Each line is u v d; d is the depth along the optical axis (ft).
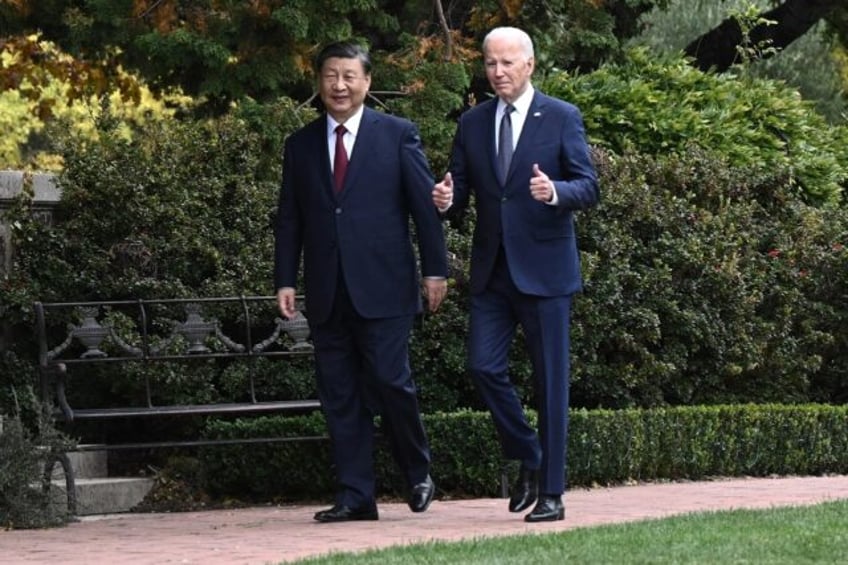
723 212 131.95
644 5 167.02
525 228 83.82
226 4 127.44
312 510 97.71
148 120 132.46
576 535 71.15
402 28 148.97
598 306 119.96
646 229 126.82
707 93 151.94
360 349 87.35
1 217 114.83
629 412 110.63
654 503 94.22
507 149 84.53
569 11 150.00
